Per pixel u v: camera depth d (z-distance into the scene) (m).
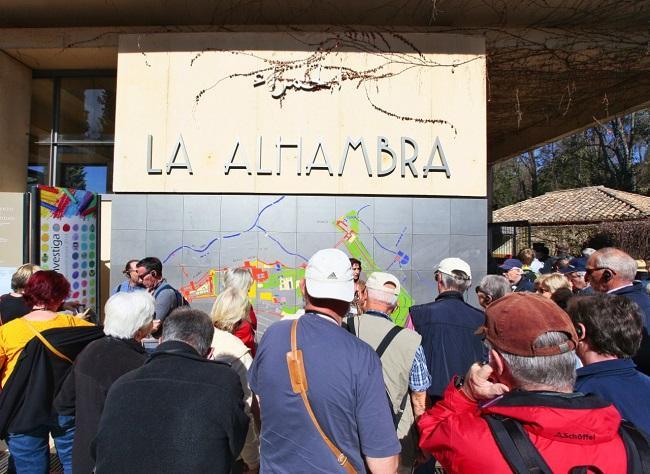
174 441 1.79
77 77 7.29
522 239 14.28
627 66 7.17
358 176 5.99
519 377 1.40
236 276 3.58
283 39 6.07
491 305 1.58
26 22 6.77
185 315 2.23
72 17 6.64
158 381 1.94
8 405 2.75
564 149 33.25
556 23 6.62
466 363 3.01
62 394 2.62
